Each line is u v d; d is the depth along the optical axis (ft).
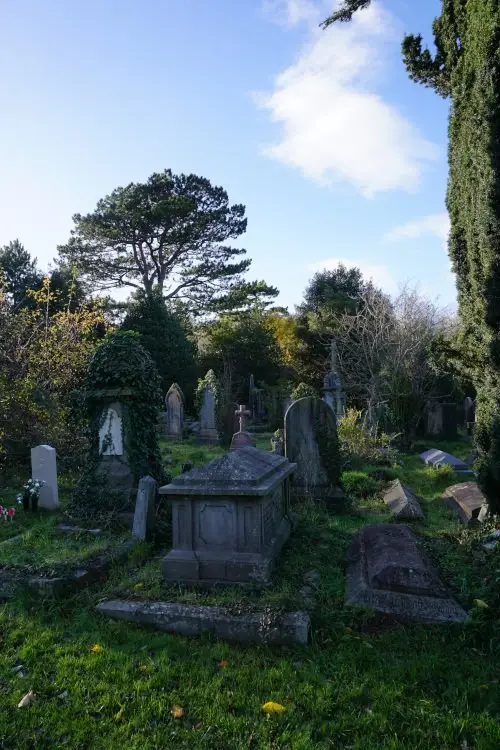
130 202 98.58
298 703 11.21
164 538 22.70
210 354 106.22
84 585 17.54
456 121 22.54
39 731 10.46
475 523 23.84
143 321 91.25
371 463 42.52
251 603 15.20
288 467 22.20
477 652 13.20
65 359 40.75
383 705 11.02
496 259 19.26
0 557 19.54
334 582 17.15
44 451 28.09
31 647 13.60
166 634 14.47
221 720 10.62
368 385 71.97
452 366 25.17
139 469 25.98
